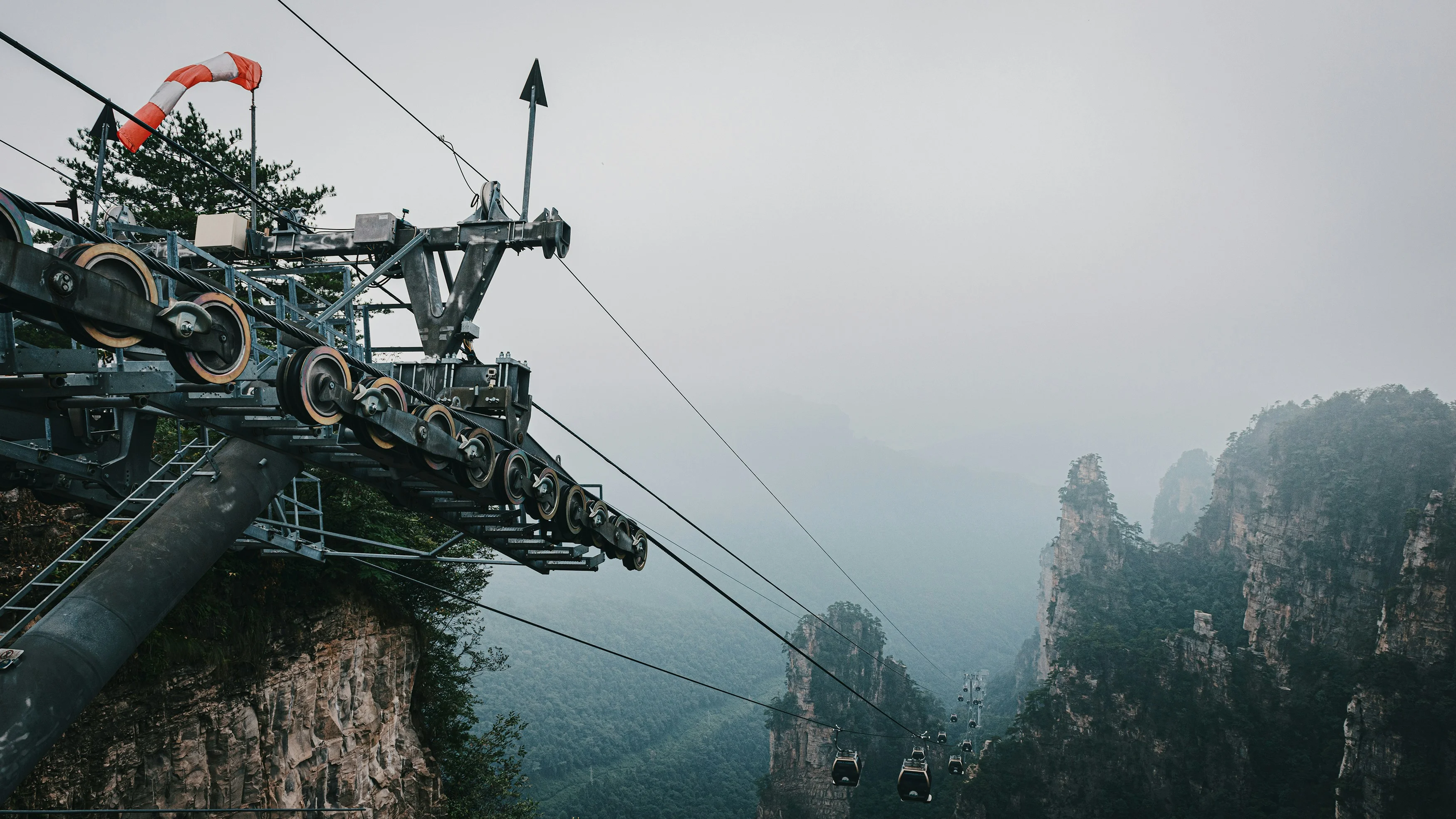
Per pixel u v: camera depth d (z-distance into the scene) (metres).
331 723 24.36
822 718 149.88
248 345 9.17
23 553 17.30
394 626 28.23
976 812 117.50
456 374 14.57
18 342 8.84
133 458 16.66
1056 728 123.38
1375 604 133.75
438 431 11.80
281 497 19.98
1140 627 164.00
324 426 10.27
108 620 10.42
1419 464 144.00
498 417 14.14
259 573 22.59
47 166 12.34
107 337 7.53
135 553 11.17
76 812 16.44
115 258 7.68
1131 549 191.50
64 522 18.44
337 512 25.36
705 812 167.50
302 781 22.95
